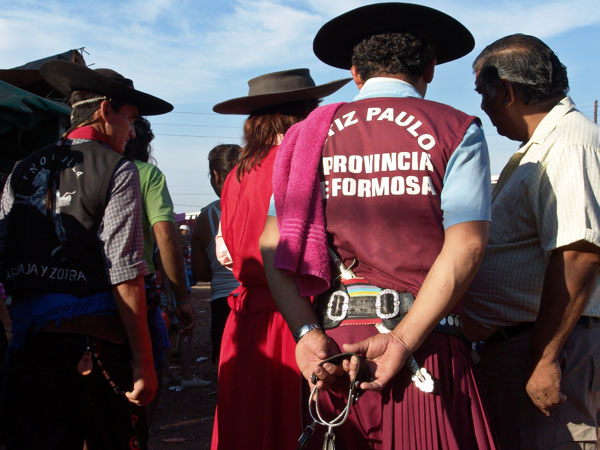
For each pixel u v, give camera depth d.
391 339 1.68
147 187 3.31
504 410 2.32
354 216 1.81
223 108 2.95
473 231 1.71
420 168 1.77
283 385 2.51
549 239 2.12
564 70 2.34
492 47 2.43
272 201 2.01
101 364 2.30
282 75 2.97
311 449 1.82
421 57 1.97
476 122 1.85
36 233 2.32
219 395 2.72
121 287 2.29
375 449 1.78
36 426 2.27
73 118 2.56
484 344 2.43
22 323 2.31
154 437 4.87
